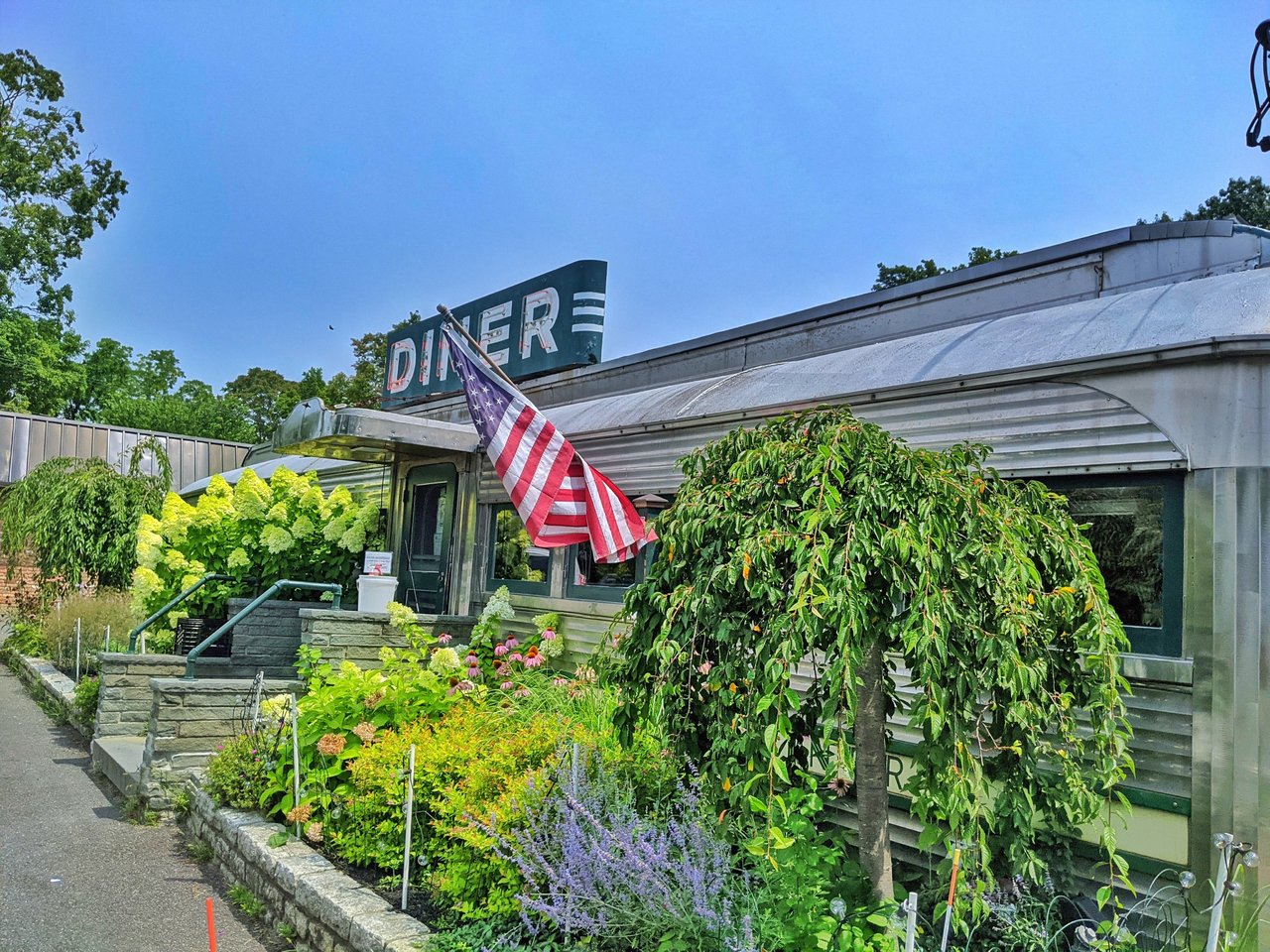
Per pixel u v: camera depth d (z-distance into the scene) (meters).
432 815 4.69
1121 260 4.86
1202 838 3.47
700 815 3.81
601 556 5.59
